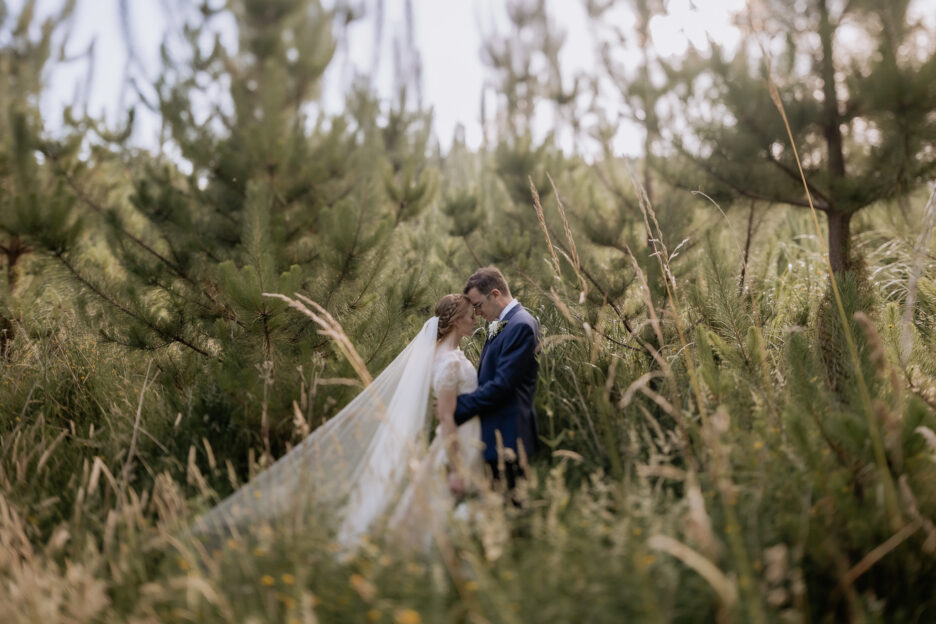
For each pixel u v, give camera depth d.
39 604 1.99
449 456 2.68
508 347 2.89
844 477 2.15
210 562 2.17
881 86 3.85
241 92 5.85
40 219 3.97
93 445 3.29
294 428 3.22
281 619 1.93
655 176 4.98
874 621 1.83
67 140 5.65
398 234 4.82
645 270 4.05
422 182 5.78
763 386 2.88
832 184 4.24
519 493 2.28
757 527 2.08
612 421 2.99
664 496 2.39
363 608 1.90
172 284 4.23
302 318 3.72
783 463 2.38
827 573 2.00
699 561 1.68
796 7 4.45
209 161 5.26
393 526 2.32
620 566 1.83
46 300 5.34
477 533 2.22
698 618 1.79
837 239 4.45
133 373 4.25
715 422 2.33
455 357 2.96
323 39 8.04
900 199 4.28
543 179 5.87
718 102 4.64
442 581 1.85
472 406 2.80
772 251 4.65
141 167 6.11
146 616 2.02
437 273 4.74
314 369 3.35
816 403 2.51
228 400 3.29
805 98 4.39
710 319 3.50
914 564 1.98
